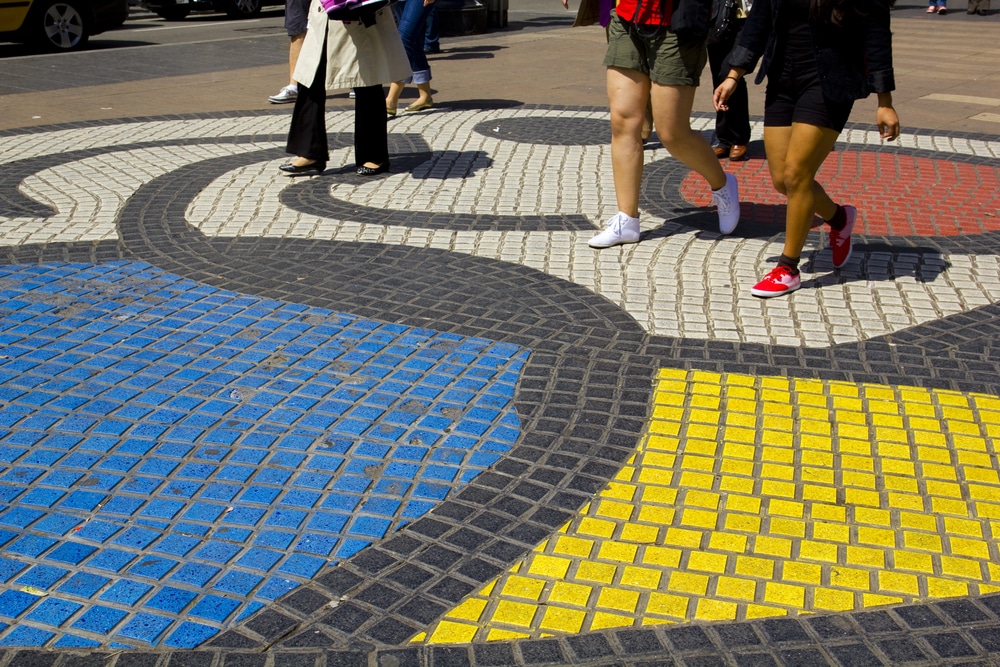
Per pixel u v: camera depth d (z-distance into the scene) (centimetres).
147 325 466
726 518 323
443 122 961
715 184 598
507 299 502
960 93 1156
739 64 490
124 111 1020
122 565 295
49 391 400
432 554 303
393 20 727
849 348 450
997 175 766
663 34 539
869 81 458
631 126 563
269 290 512
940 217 654
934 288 525
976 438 374
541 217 647
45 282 521
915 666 258
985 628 273
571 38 1691
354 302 496
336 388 406
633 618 276
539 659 260
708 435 374
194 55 1469
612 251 580
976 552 307
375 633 269
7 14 1444
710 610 279
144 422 376
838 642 267
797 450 364
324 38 704
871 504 332
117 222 630
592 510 326
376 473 345
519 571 296
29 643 263
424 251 575
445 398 398
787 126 484
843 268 554
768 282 508
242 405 391
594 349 445
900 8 2325
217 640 265
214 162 792
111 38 1731
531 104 1064
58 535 308
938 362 436
